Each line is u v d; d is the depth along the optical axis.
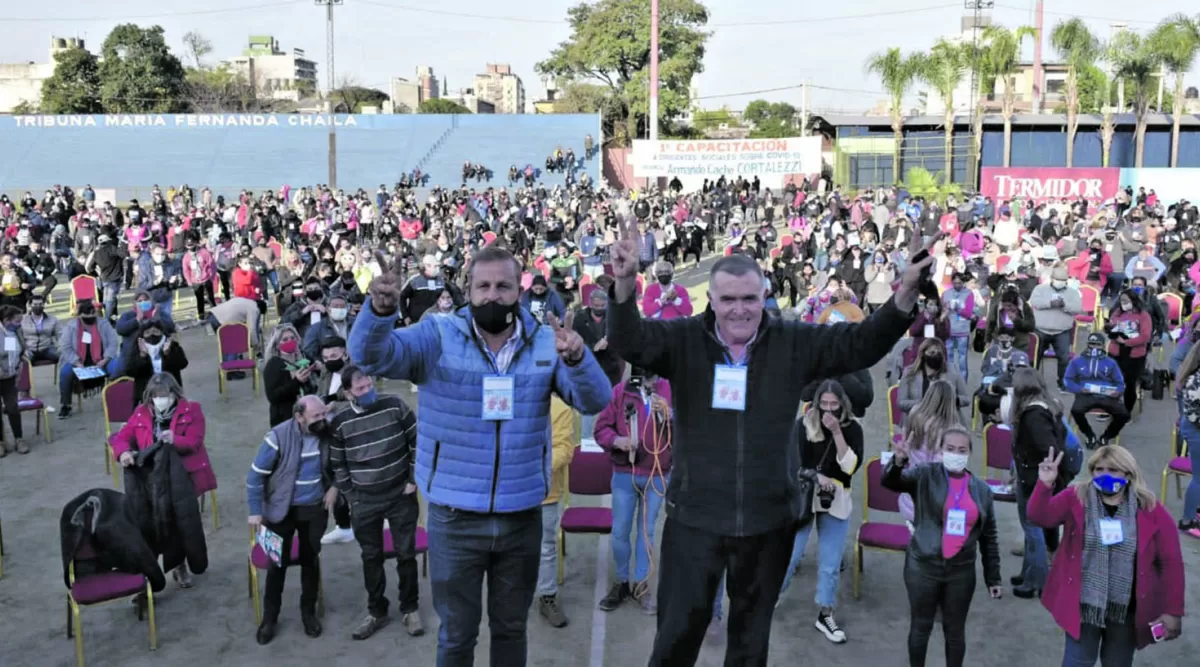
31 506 9.55
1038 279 15.85
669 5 61.19
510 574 3.90
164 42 71.00
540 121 56.94
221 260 21.42
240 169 53.22
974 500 5.72
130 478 7.18
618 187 55.47
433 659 6.55
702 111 76.00
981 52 38.91
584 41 63.78
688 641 3.42
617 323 3.26
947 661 5.88
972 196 32.38
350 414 6.61
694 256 30.08
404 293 13.73
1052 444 6.89
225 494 9.84
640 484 7.06
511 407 3.77
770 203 37.22
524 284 11.98
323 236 29.58
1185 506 8.51
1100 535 5.17
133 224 29.64
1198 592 7.45
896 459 5.86
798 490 3.45
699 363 3.34
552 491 6.91
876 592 7.60
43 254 22.86
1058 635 6.81
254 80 92.56
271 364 9.66
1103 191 30.66
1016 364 11.19
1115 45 39.03
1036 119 41.06
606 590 7.62
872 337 3.17
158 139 55.41
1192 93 66.06
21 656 6.62
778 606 7.30
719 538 3.33
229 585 7.76
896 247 18.31
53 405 13.50
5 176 51.94
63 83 69.56
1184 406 8.27
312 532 6.79
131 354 10.92
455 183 52.47
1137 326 11.89
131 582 6.64
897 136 40.34
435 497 3.81
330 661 6.52
